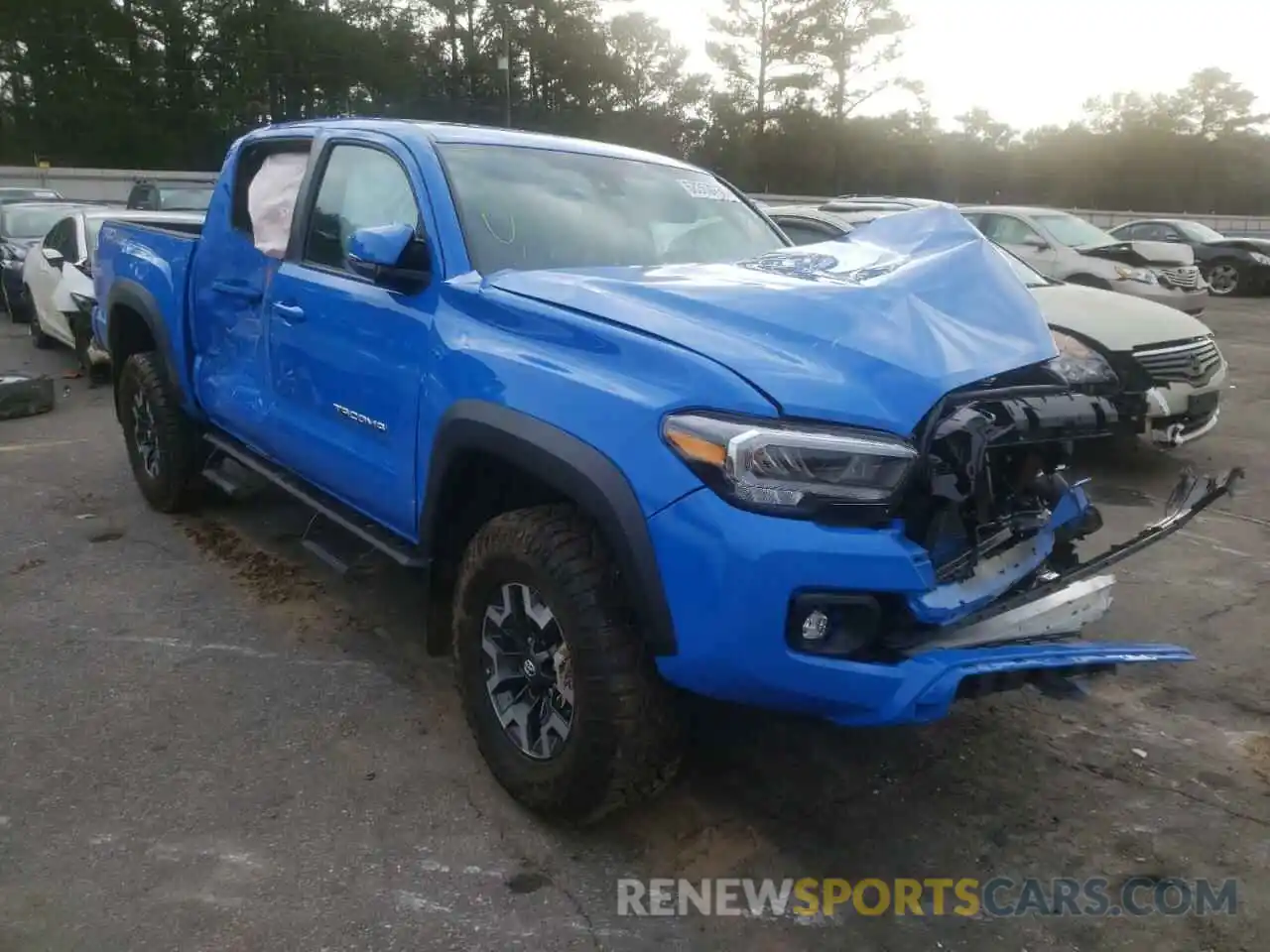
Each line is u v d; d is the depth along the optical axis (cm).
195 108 5247
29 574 489
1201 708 389
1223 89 7669
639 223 391
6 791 316
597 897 279
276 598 468
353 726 362
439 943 260
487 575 304
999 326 294
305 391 400
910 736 364
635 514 258
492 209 357
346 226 393
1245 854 303
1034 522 316
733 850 300
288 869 286
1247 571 527
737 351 261
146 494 581
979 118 7381
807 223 830
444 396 314
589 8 6206
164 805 312
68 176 3158
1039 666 266
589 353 281
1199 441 798
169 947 255
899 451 252
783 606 246
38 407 830
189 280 497
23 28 4978
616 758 277
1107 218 4572
